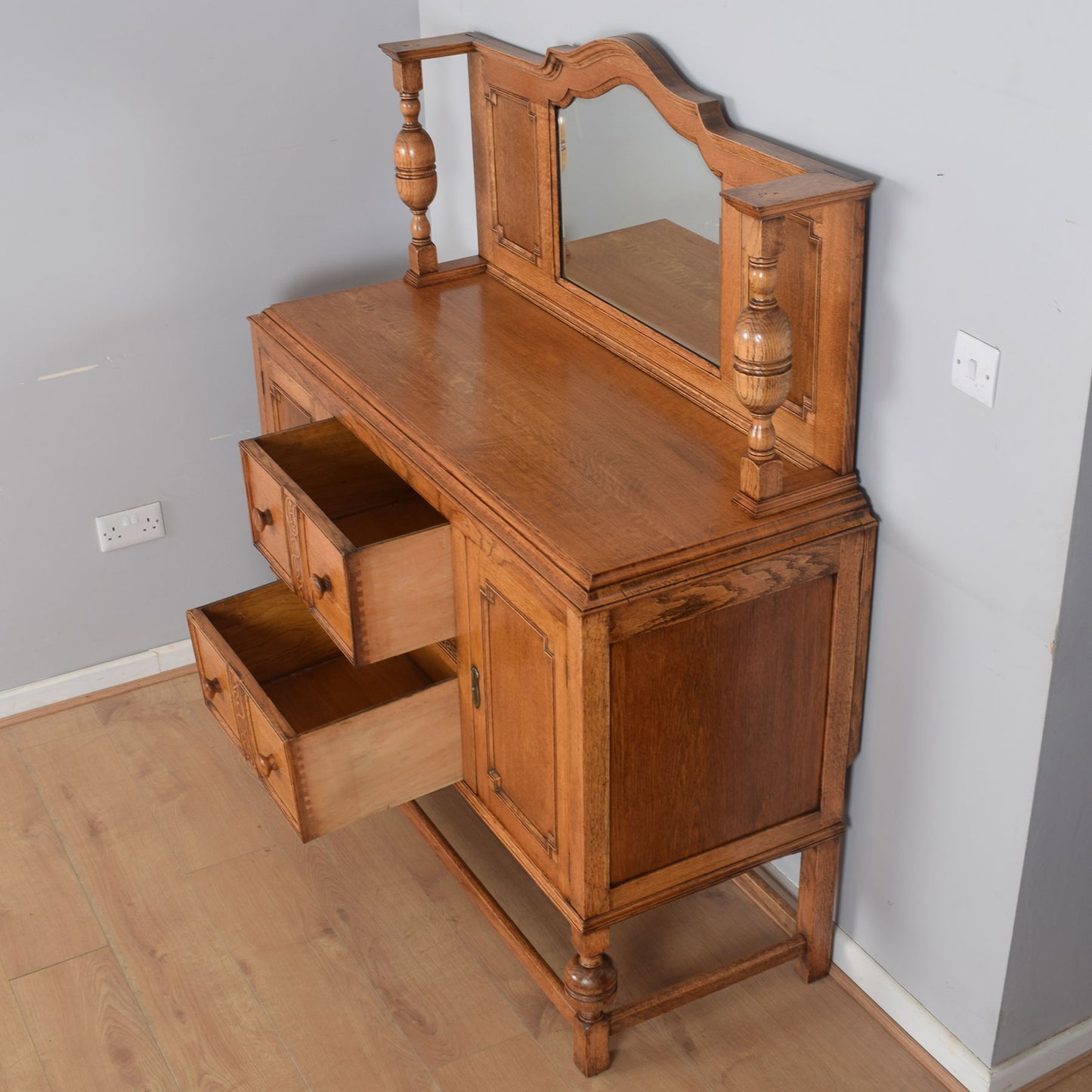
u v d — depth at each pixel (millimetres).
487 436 2105
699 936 2428
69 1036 2256
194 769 2816
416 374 2314
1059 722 1797
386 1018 2283
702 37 2004
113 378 2797
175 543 3014
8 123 2508
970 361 1711
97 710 2986
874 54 1716
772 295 1757
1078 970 2092
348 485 2488
